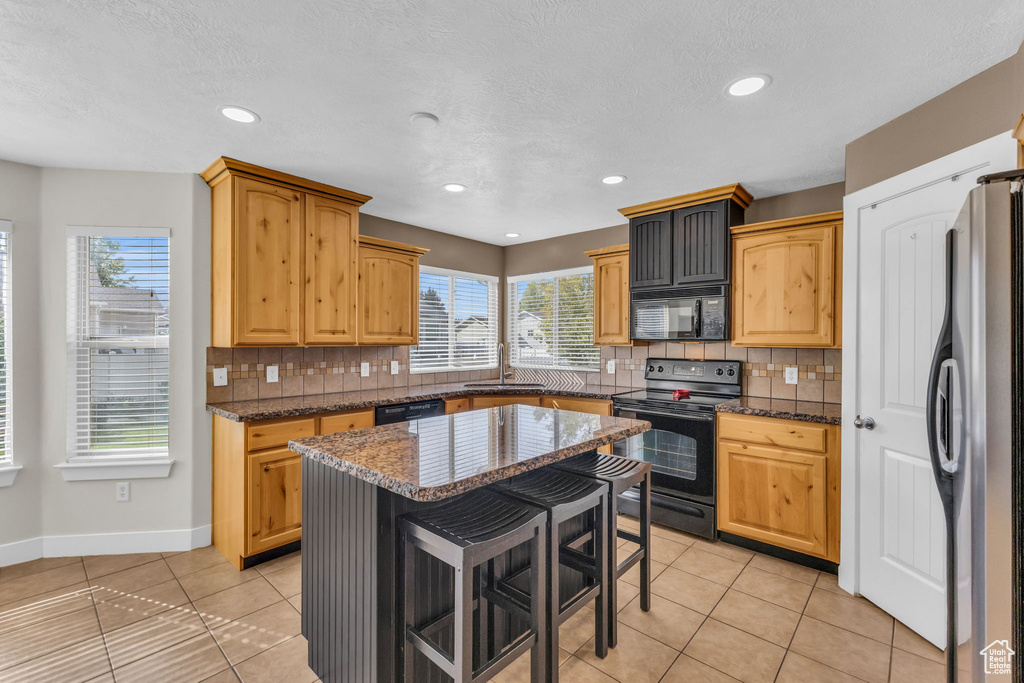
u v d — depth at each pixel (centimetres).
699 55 165
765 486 267
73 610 212
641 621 207
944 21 146
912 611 197
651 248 340
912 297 196
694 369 350
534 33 153
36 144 235
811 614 212
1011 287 101
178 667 175
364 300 341
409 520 143
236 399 293
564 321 452
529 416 228
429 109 204
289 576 244
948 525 126
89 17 143
